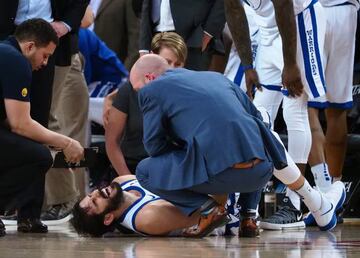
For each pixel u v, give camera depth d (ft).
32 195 47.29
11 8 51.01
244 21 49.78
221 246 38.09
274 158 42.22
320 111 62.90
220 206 43.04
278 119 61.93
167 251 35.17
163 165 42.11
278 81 53.72
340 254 33.53
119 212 45.27
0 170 46.47
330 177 55.26
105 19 76.79
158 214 44.32
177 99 41.42
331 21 56.29
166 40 50.62
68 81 63.52
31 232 47.85
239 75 60.59
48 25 47.01
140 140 52.85
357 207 60.49
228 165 40.63
